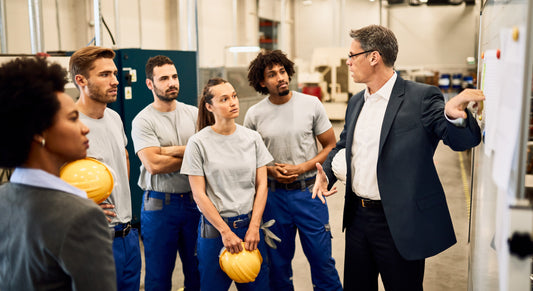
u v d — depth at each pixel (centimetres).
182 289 278
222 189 199
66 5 536
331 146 241
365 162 172
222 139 202
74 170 149
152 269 231
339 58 849
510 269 85
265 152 214
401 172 160
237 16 927
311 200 229
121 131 199
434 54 894
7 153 87
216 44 866
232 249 191
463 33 873
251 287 204
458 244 350
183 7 725
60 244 86
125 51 349
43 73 90
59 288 90
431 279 289
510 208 83
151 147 223
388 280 172
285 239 234
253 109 240
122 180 187
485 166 126
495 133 106
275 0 1030
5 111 84
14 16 460
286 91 226
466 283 282
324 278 233
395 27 917
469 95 126
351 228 183
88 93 177
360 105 179
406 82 167
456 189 514
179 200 228
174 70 231
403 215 160
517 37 84
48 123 88
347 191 180
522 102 80
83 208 90
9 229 90
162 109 234
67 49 541
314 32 1038
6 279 92
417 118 159
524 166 81
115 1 501
